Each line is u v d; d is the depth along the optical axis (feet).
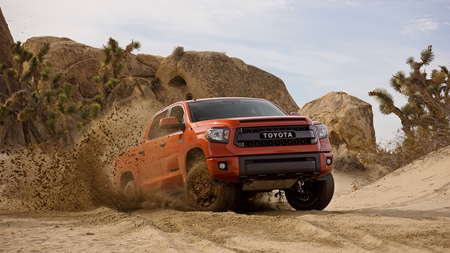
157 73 151.53
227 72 149.28
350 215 22.16
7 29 150.71
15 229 20.29
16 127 124.67
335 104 108.58
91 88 142.31
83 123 98.53
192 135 25.32
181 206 27.78
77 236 18.28
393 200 31.94
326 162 24.47
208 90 145.07
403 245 15.24
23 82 116.57
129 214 25.29
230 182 23.88
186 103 28.14
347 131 100.17
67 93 106.32
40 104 108.68
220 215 22.11
